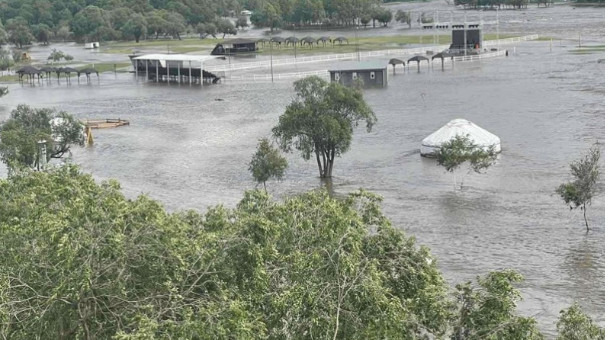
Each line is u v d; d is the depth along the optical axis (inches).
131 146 4808.1
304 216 1507.1
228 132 5137.8
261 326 1299.2
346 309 1339.8
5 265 1380.4
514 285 2316.7
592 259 2511.1
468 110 5570.9
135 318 1267.2
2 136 3796.8
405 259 1509.6
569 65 7810.0
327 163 3823.8
